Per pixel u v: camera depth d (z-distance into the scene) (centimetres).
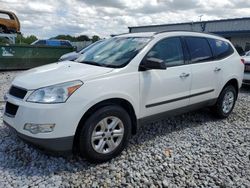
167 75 411
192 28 2694
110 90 340
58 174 318
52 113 304
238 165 357
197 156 378
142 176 321
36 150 368
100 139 341
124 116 358
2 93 712
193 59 462
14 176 309
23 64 1234
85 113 327
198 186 306
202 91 480
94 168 334
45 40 2183
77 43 2922
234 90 566
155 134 454
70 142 318
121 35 473
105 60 395
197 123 521
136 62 375
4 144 385
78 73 341
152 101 397
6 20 1716
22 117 313
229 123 530
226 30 2448
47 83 318
